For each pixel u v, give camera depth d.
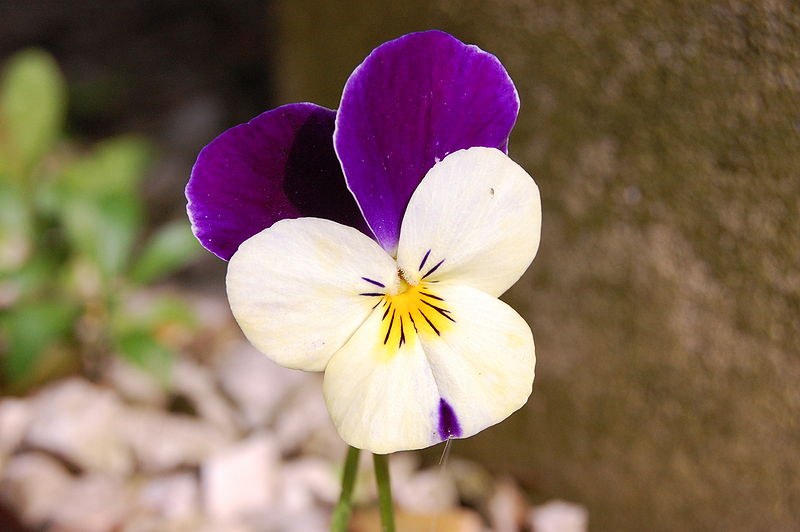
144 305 0.45
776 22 0.26
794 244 0.27
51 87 0.49
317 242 0.21
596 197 0.29
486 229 0.21
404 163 0.21
